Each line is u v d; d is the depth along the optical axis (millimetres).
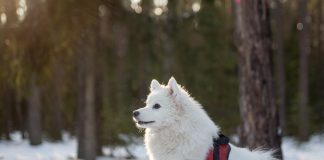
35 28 9242
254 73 8500
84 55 14578
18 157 16078
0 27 9367
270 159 5641
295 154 17625
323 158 16156
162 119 5312
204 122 5328
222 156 5246
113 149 16062
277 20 23203
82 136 14977
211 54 20828
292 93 26703
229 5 19547
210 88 19562
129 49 16875
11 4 9398
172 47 19016
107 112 16094
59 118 24547
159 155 5438
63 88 20406
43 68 9969
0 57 9766
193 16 17891
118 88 18750
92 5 8922
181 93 5352
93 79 14898
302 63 22469
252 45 8500
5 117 22859
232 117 18938
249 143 8555
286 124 23422
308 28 24703
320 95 27156
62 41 9523
